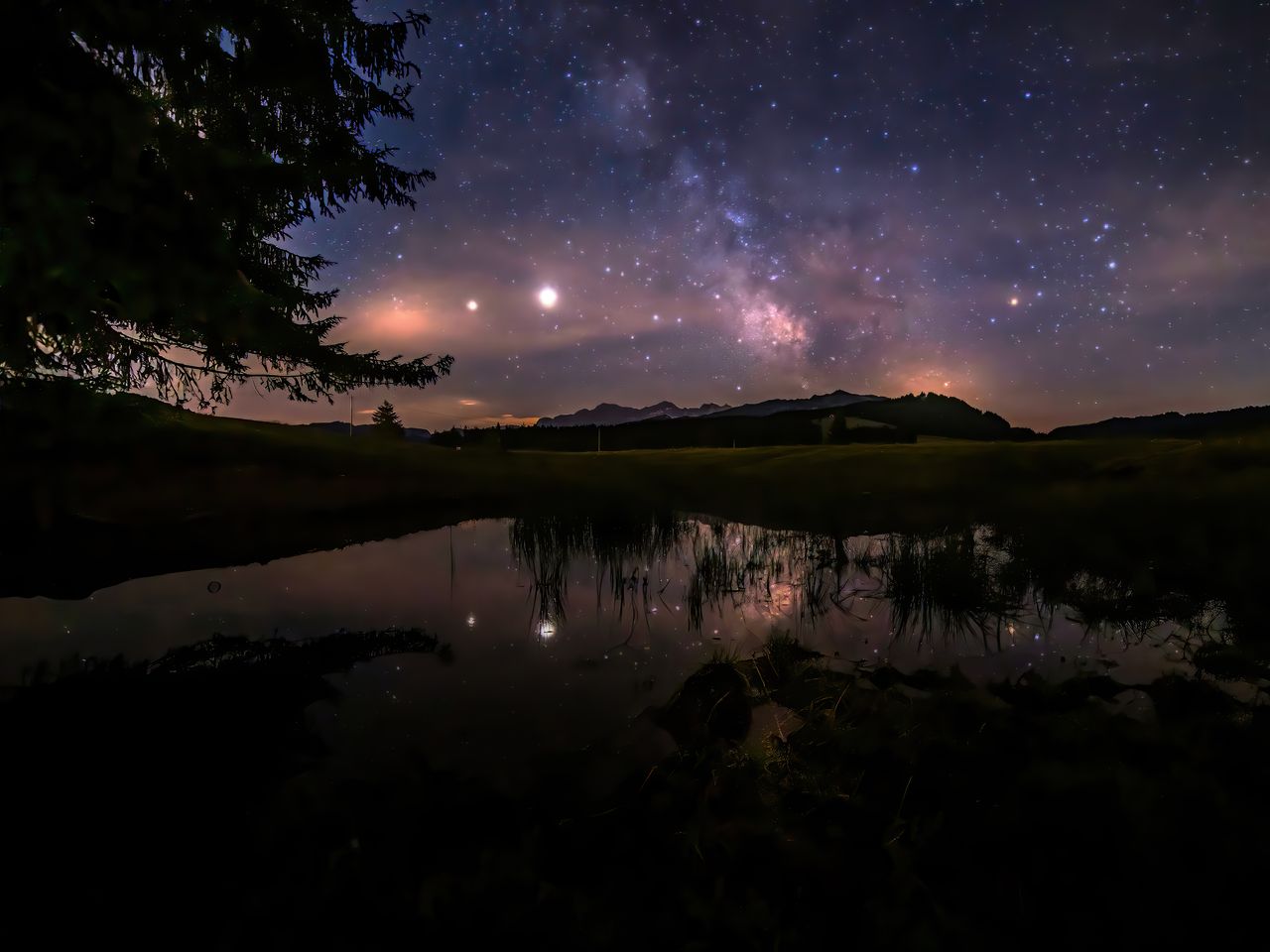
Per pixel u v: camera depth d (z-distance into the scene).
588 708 2.47
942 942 1.29
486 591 4.36
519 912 1.39
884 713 2.30
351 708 2.49
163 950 1.32
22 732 2.30
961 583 4.11
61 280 2.31
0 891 1.50
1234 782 1.77
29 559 4.65
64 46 2.19
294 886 1.50
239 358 6.62
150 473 6.36
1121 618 3.40
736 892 1.47
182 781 1.97
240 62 3.72
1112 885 1.41
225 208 2.72
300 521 6.69
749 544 5.77
